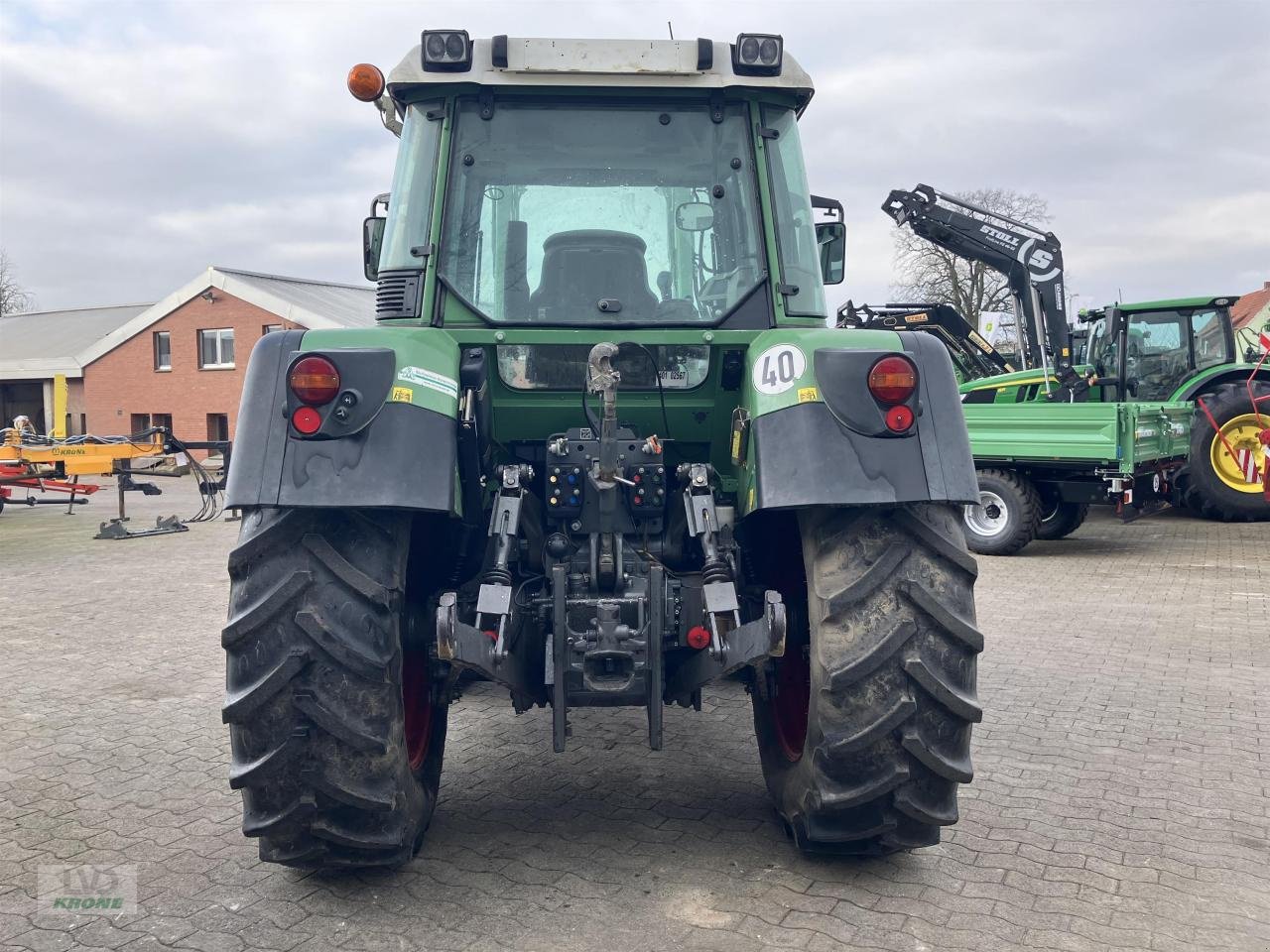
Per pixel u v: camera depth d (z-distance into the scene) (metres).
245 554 2.76
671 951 2.71
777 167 3.61
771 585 3.71
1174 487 11.62
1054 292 13.16
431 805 3.29
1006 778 4.01
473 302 3.49
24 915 2.93
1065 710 4.94
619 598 3.07
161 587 8.80
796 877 3.14
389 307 3.52
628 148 3.57
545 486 3.51
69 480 17.30
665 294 3.53
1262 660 5.93
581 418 3.54
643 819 3.60
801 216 3.62
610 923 2.85
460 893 3.03
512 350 3.48
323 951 2.72
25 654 6.24
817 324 3.59
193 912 2.94
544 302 3.50
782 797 3.29
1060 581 8.74
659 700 3.00
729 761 4.23
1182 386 12.31
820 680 2.85
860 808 2.92
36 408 34.41
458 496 3.06
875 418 2.83
